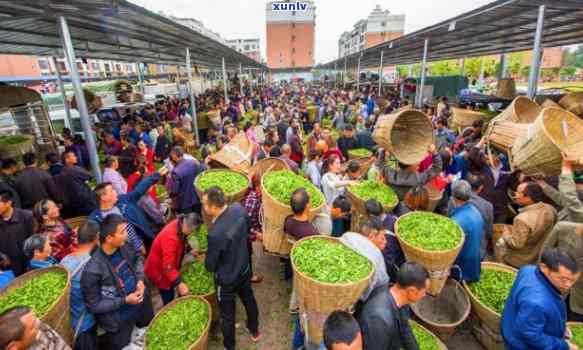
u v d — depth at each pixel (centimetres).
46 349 248
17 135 1059
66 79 2400
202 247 533
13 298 303
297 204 371
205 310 380
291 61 9506
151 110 1833
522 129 519
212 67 3722
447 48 1772
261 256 627
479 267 405
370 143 945
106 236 318
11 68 3183
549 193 426
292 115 1461
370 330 241
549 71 4375
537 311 256
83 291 315
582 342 319
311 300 291
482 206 443
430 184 549
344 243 345
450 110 1368
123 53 1570
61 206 607
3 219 433
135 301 340
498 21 932
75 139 1089
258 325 440
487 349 385
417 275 242
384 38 9288
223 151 707
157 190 760
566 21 955
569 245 350
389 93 2419
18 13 636
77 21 753
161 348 334
